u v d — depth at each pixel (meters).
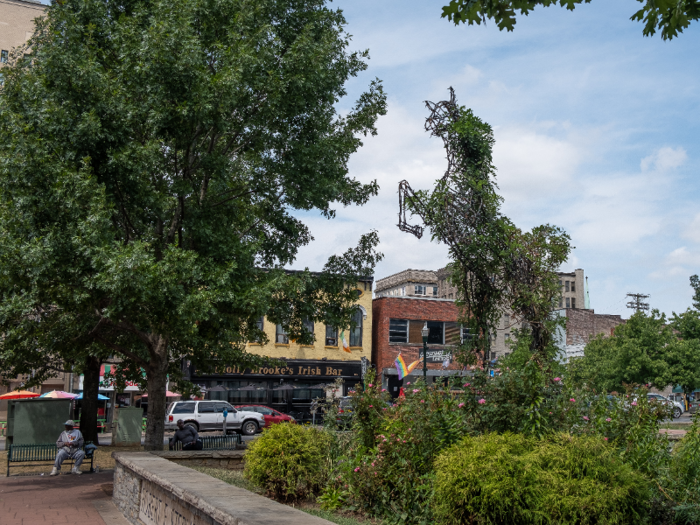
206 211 13.59
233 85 12.05
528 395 7.53
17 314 12.21
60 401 16.22
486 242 10.38
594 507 5.68
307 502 9.14
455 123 10.56
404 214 10.73
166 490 7.00
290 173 13.88
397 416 8.34
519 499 5.81
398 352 42.81
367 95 15.91
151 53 11.88
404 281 84.81
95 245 11.26
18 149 11.46
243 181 15.42
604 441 6.66
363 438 9.20
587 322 67.31
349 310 15.51
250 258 13.62
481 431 7.64
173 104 12.56
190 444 15.07
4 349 17.16
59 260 11.51
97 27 13.27
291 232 15.47
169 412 31.27
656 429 7.79
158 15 12.45
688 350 44.88
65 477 14.30
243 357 19.88
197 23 13.27
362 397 9.28
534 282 10.36
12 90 12.93
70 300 12.09
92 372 22.41
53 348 15.59
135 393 38.88
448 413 7.63
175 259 11.78
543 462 6.19
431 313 43.81
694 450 7.22
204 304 11.55
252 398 39.91
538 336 10.31
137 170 12.05
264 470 9.20
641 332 45.75
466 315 10.91
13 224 11.51
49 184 11.52
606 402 8.16
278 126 13.84
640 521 5.95
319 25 14.72
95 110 11.85
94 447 15.36
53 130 11.67
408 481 7.50
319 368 41.03
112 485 12.98
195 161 13.58
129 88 12.70
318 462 9.44
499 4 5.02
